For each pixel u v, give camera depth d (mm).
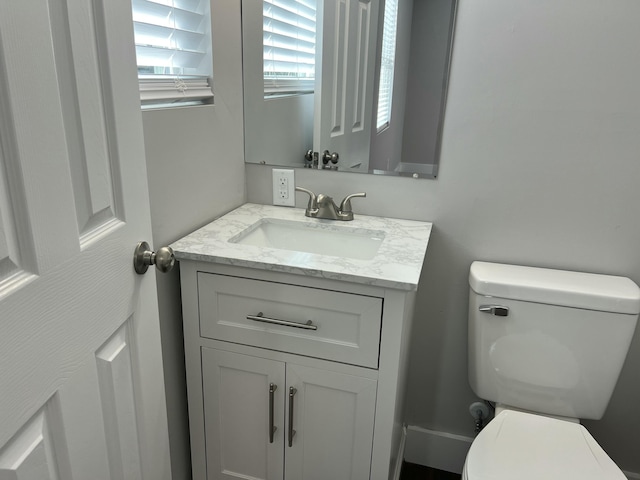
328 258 1264
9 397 605
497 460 1189
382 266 1220
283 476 1455
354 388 1290
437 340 1712
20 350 618
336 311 1234
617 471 1160
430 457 1831
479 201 1539
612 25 1302
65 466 734
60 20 661
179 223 1369
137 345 938
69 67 685
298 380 1331
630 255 1464
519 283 1393
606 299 1325
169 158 1284
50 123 648
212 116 1468
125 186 853
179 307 1427
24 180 606
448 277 1638
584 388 1425
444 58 1443
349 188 1650
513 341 1437
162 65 1247
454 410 1776
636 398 1588
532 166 1465
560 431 1296
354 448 1352
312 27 1528
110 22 772
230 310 1323
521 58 1383
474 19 1388
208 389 1427
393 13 1451
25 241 621
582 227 1478
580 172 1435
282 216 1619
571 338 1388
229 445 1474
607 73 1339
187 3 1297
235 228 1476
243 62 1619
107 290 817
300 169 1679
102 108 777
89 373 782
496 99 1434
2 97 566
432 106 1493
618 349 1364
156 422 1036
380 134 1563
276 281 1254
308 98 1597
